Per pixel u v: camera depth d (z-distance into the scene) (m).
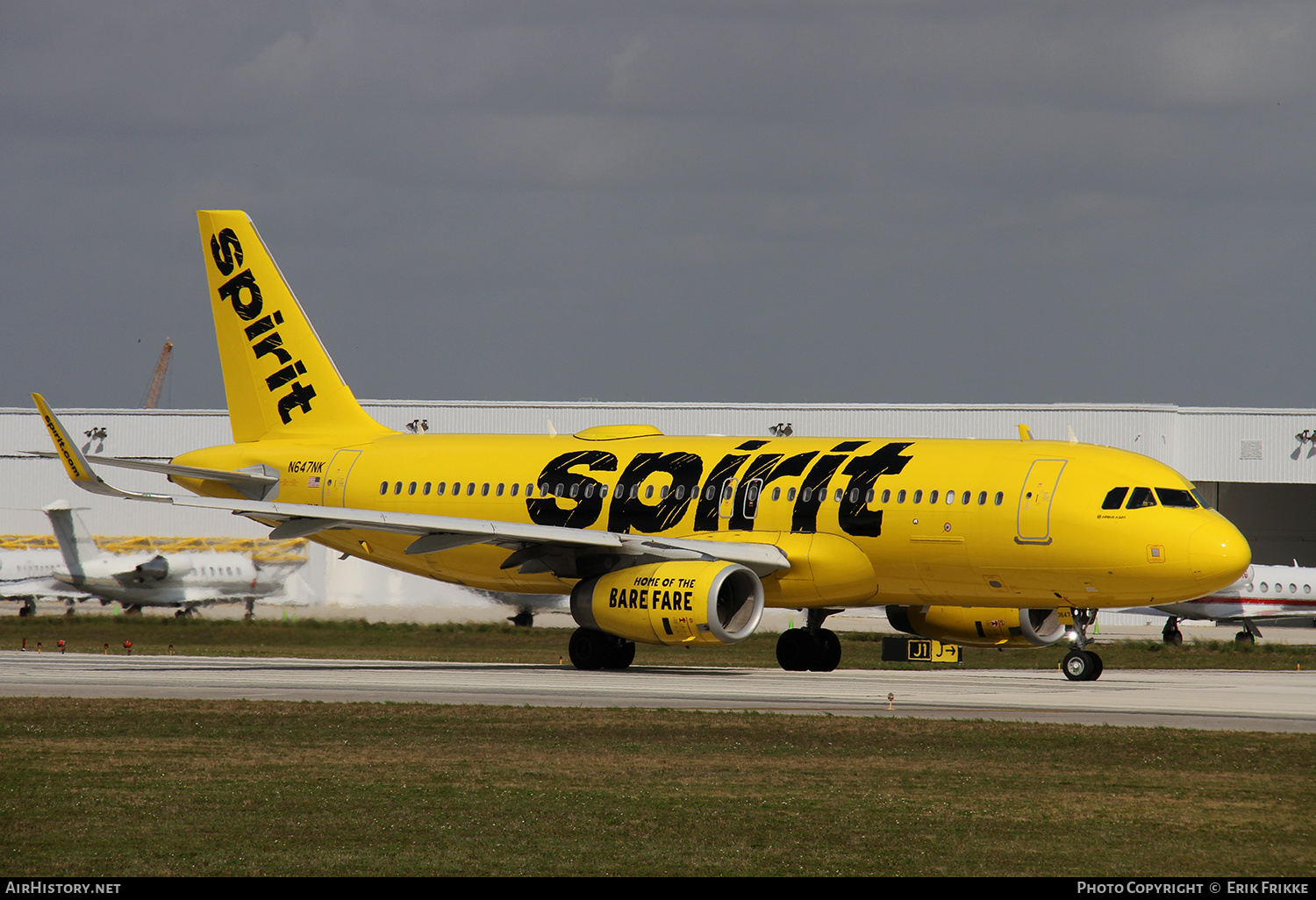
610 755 74.69
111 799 62.38
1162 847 54.38
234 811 60.09
